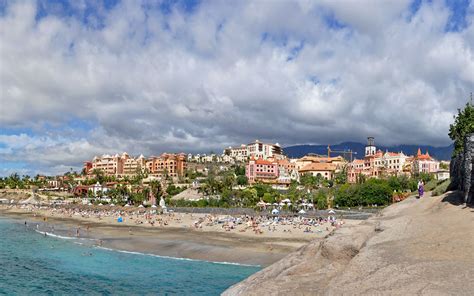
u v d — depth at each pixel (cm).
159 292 4400
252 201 16400
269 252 6281
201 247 6856
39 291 4553
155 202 19125
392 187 16262
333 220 9738
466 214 3105
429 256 2258
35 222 13625
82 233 9825
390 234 2922
